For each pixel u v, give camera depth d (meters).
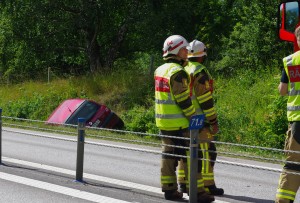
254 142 19.19
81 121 11.49
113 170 13.63
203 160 9.59
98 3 33.72
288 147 8.23
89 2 34.25
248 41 28.47
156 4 34.31
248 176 13.25
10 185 11.23
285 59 8.27
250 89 24.78
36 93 32.47
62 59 41.78
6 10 35.72
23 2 34.84
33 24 35.75
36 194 10.45
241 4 32.22
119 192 10.63
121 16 37.00
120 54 39.81
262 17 27.47
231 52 29.61
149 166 14.38
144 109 26.75
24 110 29.81
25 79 38.75
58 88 32.62
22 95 34.16
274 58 27.31
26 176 12.16
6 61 41.47
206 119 10.12
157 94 9.71
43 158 15.34
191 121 8.96
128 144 19.09
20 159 14.97
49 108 29.70
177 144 9.62
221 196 10.70
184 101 9.32
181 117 9.51
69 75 38.09
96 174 12.89
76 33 37.75
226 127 21.02
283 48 26.83
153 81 30.09
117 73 32.81
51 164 14.23
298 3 12.98
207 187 10.61
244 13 30.16
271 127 18.88
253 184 12.19
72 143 18.95
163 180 9.90
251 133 19.55
